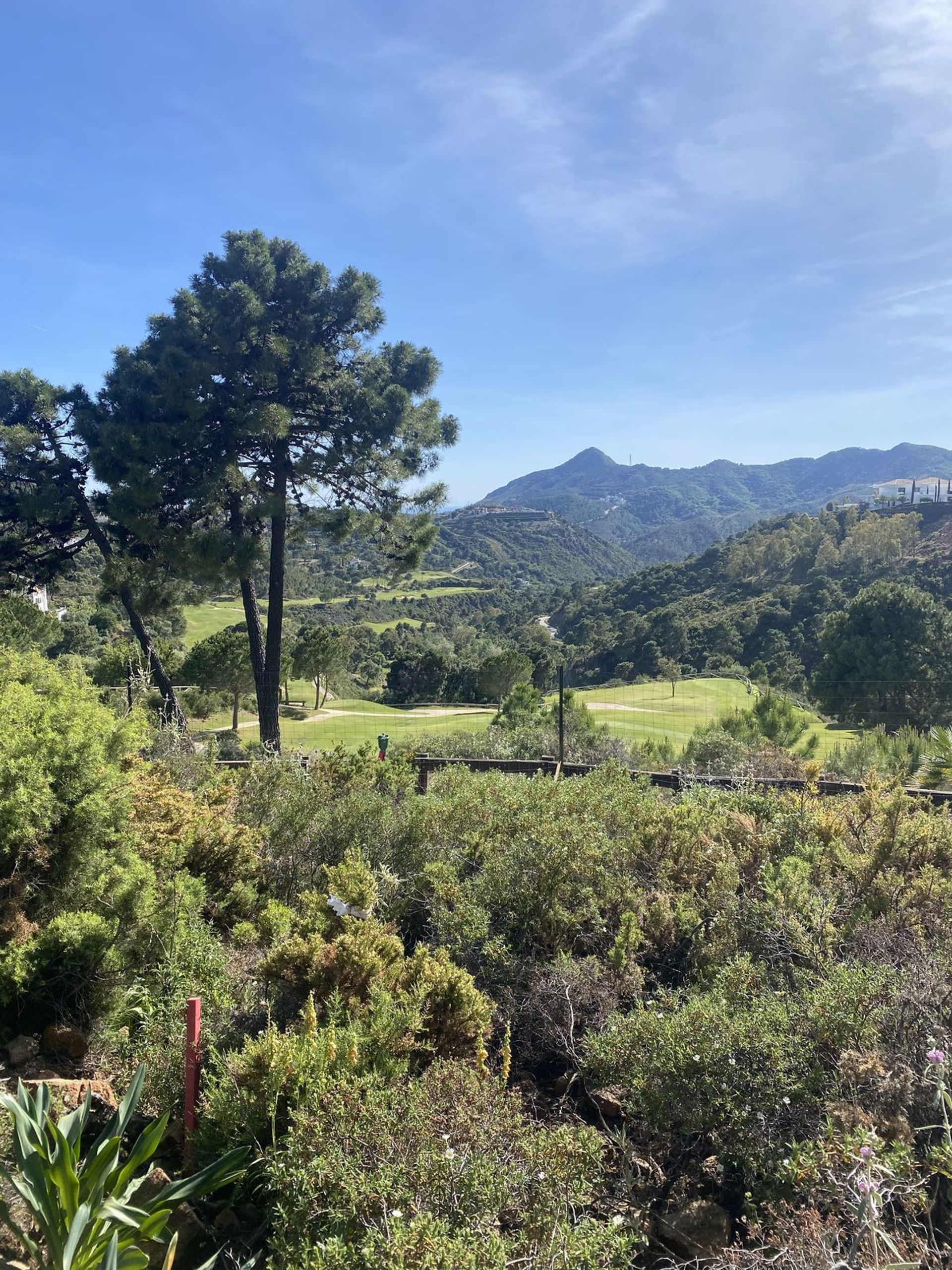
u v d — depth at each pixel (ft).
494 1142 7.80
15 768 11.61
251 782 21.67
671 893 15.19
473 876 16.17
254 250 50.29
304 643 100.89
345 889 14.16
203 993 11.08
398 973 11.31
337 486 55.47
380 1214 6.97
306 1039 9.22
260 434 47.93
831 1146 7.59
